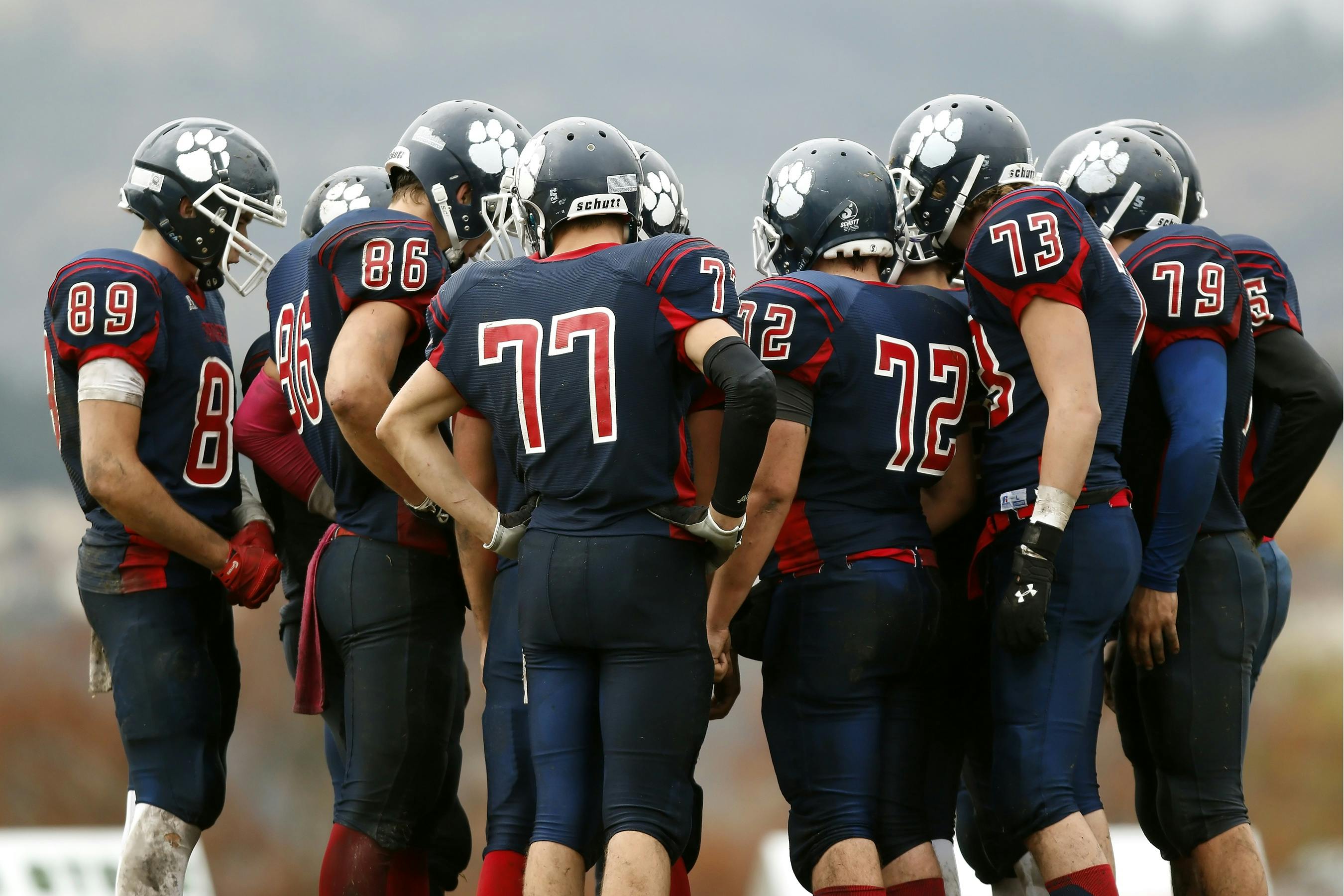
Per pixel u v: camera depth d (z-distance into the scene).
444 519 16.31
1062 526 14.88
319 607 16.84
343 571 16.56
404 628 16.44
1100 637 15.51
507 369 14.31
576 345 14.07
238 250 18.00
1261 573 17.06
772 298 15.95
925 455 16.14
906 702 16.28
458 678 17.20
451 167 17.11
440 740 16.62
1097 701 15.55
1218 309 16.27
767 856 44.22
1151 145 18.06
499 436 14.67
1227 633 16.67
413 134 17.28
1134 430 16.95
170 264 17.88
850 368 15.92
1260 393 18.22
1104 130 18.22
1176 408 16.27
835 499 16.09
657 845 13.74
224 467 17.80
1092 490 15.41
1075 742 15.30
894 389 15.98
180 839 16.86
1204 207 19.30
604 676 14.25
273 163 18.36
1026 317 15.23
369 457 15.68
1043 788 15.13
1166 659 16.67
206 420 17.64
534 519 14.54
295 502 18.62
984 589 16.83
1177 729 16.61
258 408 17.94
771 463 15.72
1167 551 16.23
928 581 16.12
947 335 16.31
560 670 14.44
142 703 17.03
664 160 19.11
